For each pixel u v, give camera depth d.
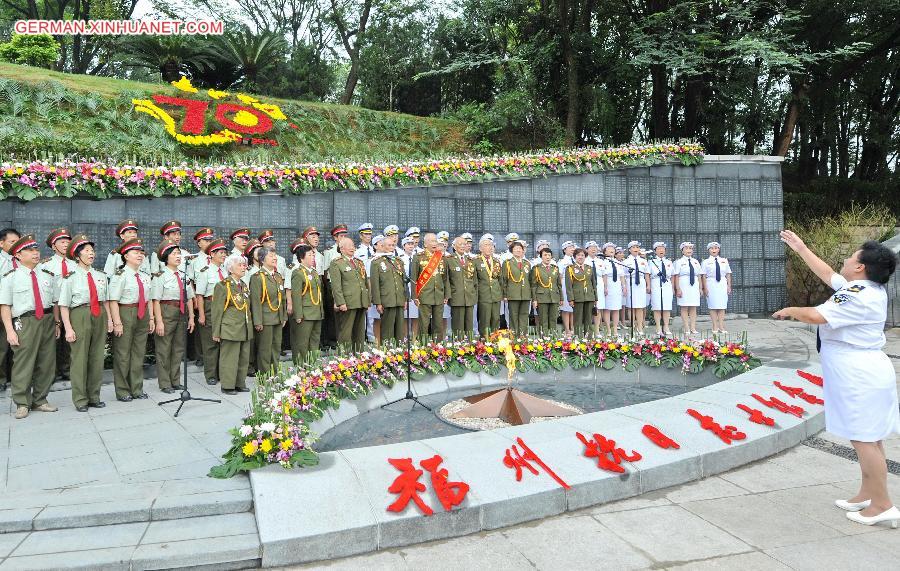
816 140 23.98
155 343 8.20
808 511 4.48
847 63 20.72
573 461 4.86
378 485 4.31
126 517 4.16
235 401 7.59
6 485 4.77
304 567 3.76
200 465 5.21
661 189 15.62
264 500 4.08
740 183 16.12
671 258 15.66
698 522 4.32
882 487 4.18
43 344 7.07
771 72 19.44
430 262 9.84
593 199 14.98
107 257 9.75
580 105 19.14
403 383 7.95
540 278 11.21
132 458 5.41
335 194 12.04
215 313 7.93
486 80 20.94
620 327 13.20
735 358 8.66
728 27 17.77
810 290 17.11
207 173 10.52
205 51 19.34
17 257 7.10
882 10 19.12
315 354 7.75
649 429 5.41
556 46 18.97
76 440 5.96
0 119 12.09
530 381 8.83
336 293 9.09
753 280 16.19
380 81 21.47
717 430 5.61
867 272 4.23
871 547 3.89
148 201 10.21
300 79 24.02
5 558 3.67
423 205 13.13
